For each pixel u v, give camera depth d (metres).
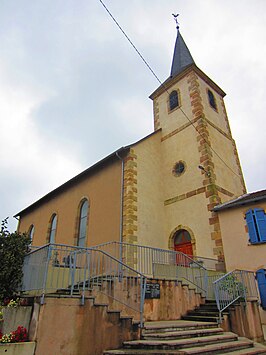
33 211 21.41
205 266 11.75
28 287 6.98
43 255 6.61
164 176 15.64
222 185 14.13
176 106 17.48
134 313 7.93
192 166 14.48
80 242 14.66
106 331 5.94
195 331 6.55
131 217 12.11
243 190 16.11
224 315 7.80
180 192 14.40
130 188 12.79
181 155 15.38
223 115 18.59
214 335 6.79
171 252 11.09
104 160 14.46
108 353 5.58
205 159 13.99
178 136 16.12
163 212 14.45
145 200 13.43
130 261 11.05
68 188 17.42
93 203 14.54
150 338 6.14
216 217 12.36
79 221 15.34
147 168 14.60
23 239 8.06
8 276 7.30
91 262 9.09
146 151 15.20
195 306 9.25
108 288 7.72
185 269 10.54
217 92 19.39
